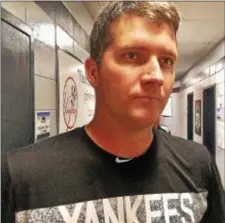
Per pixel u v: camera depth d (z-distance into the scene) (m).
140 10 0.54
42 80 1.85
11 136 1.38
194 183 0.65
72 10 2.63
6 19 1.34
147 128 0.58
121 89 0.53
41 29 1.85
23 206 0.54
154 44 0.53
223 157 4.75
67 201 0.55
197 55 6.41
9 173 0.56
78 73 2.68
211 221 0.69
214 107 5.52
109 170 0.58
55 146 0.60
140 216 0.57
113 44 0.54
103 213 0.55
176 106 11.60
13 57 1.42
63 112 2.22
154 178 0.60
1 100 1.29
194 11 3.48
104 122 0.59
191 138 8.74
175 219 0.59
